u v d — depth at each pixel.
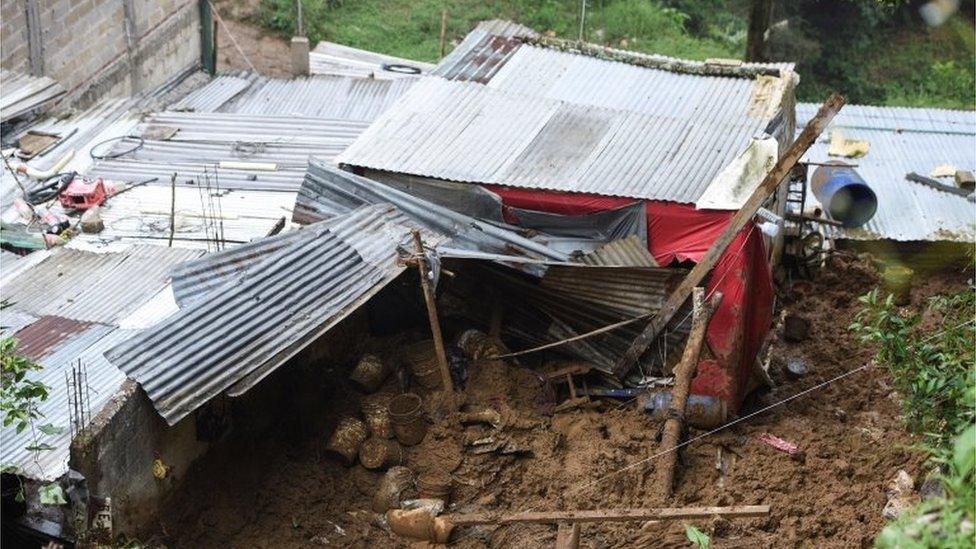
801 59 31.17
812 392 16.52
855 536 13.05
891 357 12.72
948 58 31.91
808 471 14.50
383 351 15.93
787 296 19.08
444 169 16.25
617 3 32.00
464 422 14.75
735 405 15.46
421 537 13.38
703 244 15.58
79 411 12.23
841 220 20.20
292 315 13.60
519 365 15.88
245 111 21.50
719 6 33.00
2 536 11.56
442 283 15.99
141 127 19.72
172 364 12.47
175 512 12.88
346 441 14.32
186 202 17.25
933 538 6.80
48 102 19.72
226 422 13.76
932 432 11.72
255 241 14.48
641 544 13.12
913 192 20.94
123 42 21.66
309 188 16.50
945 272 20.20
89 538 11.37
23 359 11.66
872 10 31.12
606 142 16.83
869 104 30.78
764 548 12.98
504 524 13.55
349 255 14.72
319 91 22.41
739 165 15.85
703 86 18.36
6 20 18.98
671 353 15.57
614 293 15.37
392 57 27.03
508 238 15.70
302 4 30.25
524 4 31.69
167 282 14.88
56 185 17.41
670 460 14.08
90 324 13.95
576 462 14.48
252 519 13.40
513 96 17.91
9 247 16.12
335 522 13.70
